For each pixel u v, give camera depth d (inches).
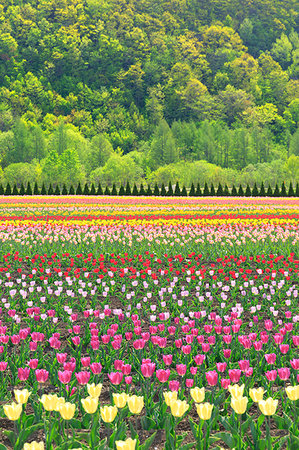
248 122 6250.0
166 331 296.8
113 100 6707.7
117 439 159.3
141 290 421.4
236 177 3823.8
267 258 547.2
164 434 177.9
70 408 136.4
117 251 578.9
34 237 671.1
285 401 194.9
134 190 1913.1
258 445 160.2
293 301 367.6
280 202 1379.2
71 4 7647.6
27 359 249.0
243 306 358.3
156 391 210.1
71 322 302.5
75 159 3759.8
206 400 192.9
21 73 6756.9
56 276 464.8
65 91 6801.2
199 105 6584.6
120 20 7642.7
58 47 7032.5
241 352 249.1
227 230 721.0
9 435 165.8
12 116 5605.3
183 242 627.8
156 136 4965.6
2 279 457.1
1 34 6811.0
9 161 4579.2
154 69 7081.7
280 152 5128.0
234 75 7303.2
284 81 7342.5
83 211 1060.5
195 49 7554.1
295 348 270.1
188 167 3937.0
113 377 168.4
